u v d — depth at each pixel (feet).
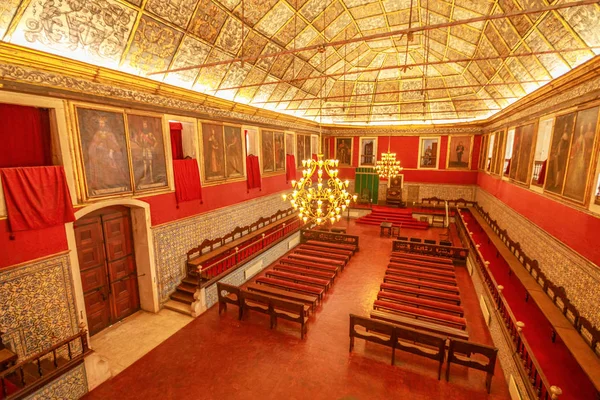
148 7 25.41
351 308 33.45
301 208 34.09
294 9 33.83
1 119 20.97
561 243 27.37
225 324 30.83
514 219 41.55
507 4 27.25
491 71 41.78
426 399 21.26
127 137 29.09
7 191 20.62
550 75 30.81
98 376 22.80
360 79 62.34
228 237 44.34
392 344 24.39
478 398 21.34
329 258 45.96
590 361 19.66
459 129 69.41
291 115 58.13
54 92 22.93
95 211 28.68
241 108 43.83
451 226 63.41
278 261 48.03
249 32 34.17
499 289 26.58
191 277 36.70
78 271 25.34
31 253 22.21
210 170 40.37
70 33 22.76
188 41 30.60
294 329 29.81
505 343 23.56
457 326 27.53
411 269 39.65
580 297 23.59
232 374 23.89
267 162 53.83
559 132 29.19
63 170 23.68
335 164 33.40
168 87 31.65
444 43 42.50
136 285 33.30
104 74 25.73
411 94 64.34
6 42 19.25
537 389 17.66
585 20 22.65
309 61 46.19
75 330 25.20
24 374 20.68
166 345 27.61
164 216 33.83
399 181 77.36
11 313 21.21
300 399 21.39
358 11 37.83
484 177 63.05
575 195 25.40
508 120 46.93
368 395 21.66
